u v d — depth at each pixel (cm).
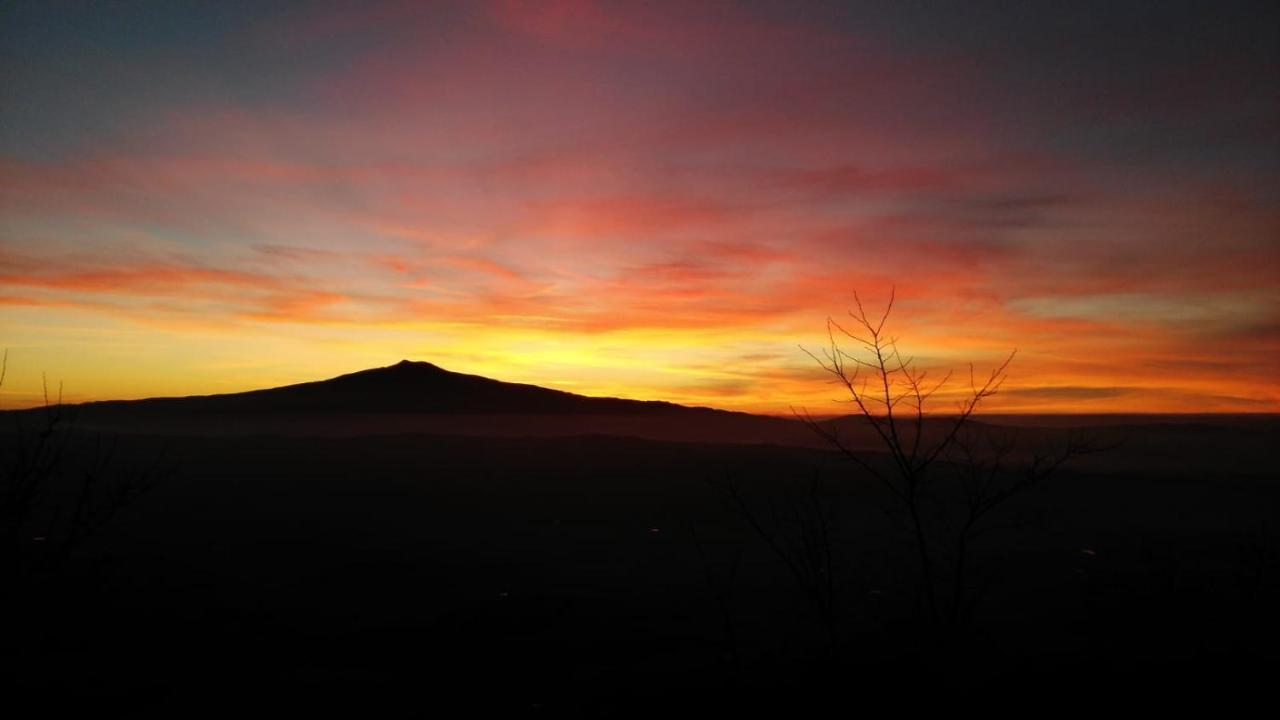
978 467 892
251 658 1719
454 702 1396
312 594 2581
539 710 1199
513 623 2198
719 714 947
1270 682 912
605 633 2025
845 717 857
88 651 1357
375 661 1805
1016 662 1004
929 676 914
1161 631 1165
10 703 1046
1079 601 1528
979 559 2167
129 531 3422
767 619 2023
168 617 1952
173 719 1160
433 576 2941
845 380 890
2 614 711
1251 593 1219
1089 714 837
